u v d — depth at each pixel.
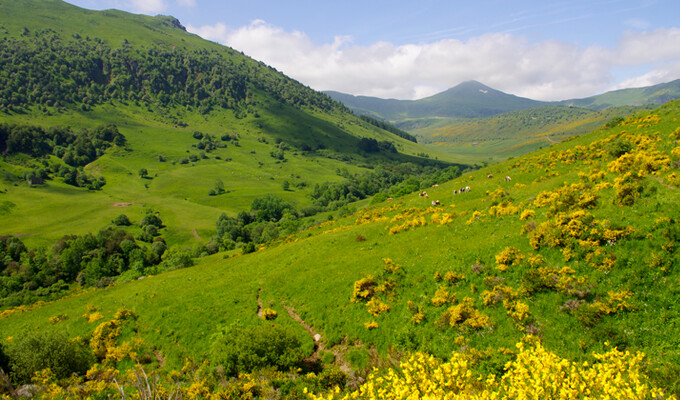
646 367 12.43
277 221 168.88
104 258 99.25
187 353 24.08
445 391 11.26
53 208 172.50
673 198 20.31
